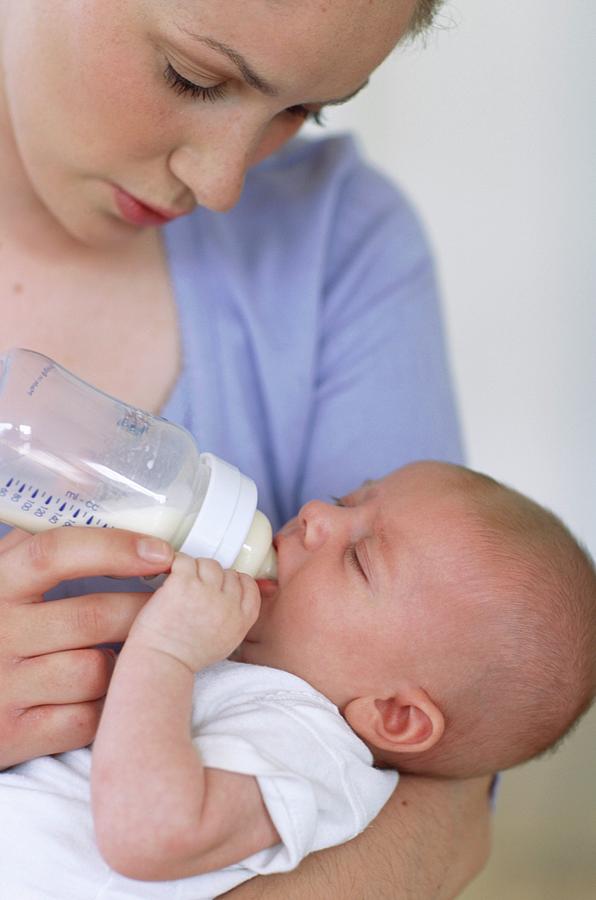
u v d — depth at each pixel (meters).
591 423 2.71
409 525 1.24
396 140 2.67
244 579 1.05
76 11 1.00
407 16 0.98
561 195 2.65
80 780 1.04
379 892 1.08
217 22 0.93
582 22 2.56
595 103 2.59
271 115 1.05
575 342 2.70
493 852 2.28
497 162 2.66
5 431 1.00
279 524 1.45
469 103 2.64
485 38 2.59
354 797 1.09
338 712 1.18
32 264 1.28
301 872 1.06
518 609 1.20
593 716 2.41
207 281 1.39
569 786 2.39
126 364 1.32
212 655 1.03
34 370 1.04
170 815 0.93
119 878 0.98
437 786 1.24
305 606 1.22
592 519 2.74
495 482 1.34
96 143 1.09
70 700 1.01
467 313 2.73
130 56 1.00
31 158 1.16
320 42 0.94
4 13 1.12
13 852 0.98
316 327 1.46
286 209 1.51
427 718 1.18
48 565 0.95
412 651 1.19
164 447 1.05
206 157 1.08
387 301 1.51
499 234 2.70
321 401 1.47
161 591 1.01
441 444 1.49
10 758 1.02
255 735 1.05
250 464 1.39
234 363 1.39
